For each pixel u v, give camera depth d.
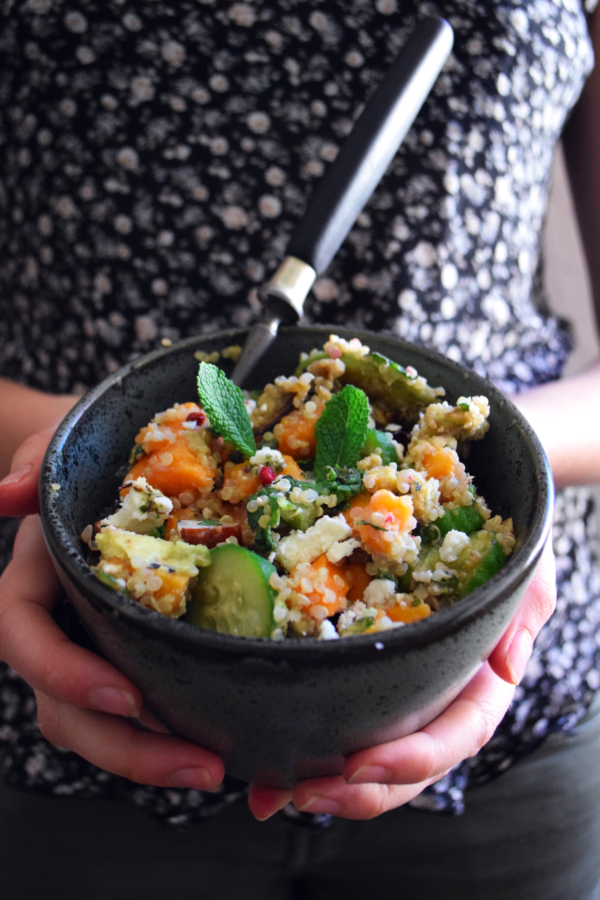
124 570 0.25
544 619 0.30
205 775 0.27
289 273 0.33
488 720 0.29
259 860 0.45
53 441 0.29
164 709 0.26
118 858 0.45
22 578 0.31
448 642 0.23
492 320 0.46
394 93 0.34
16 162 0.43
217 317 0.44
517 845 0.45
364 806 0.28
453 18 0.41
